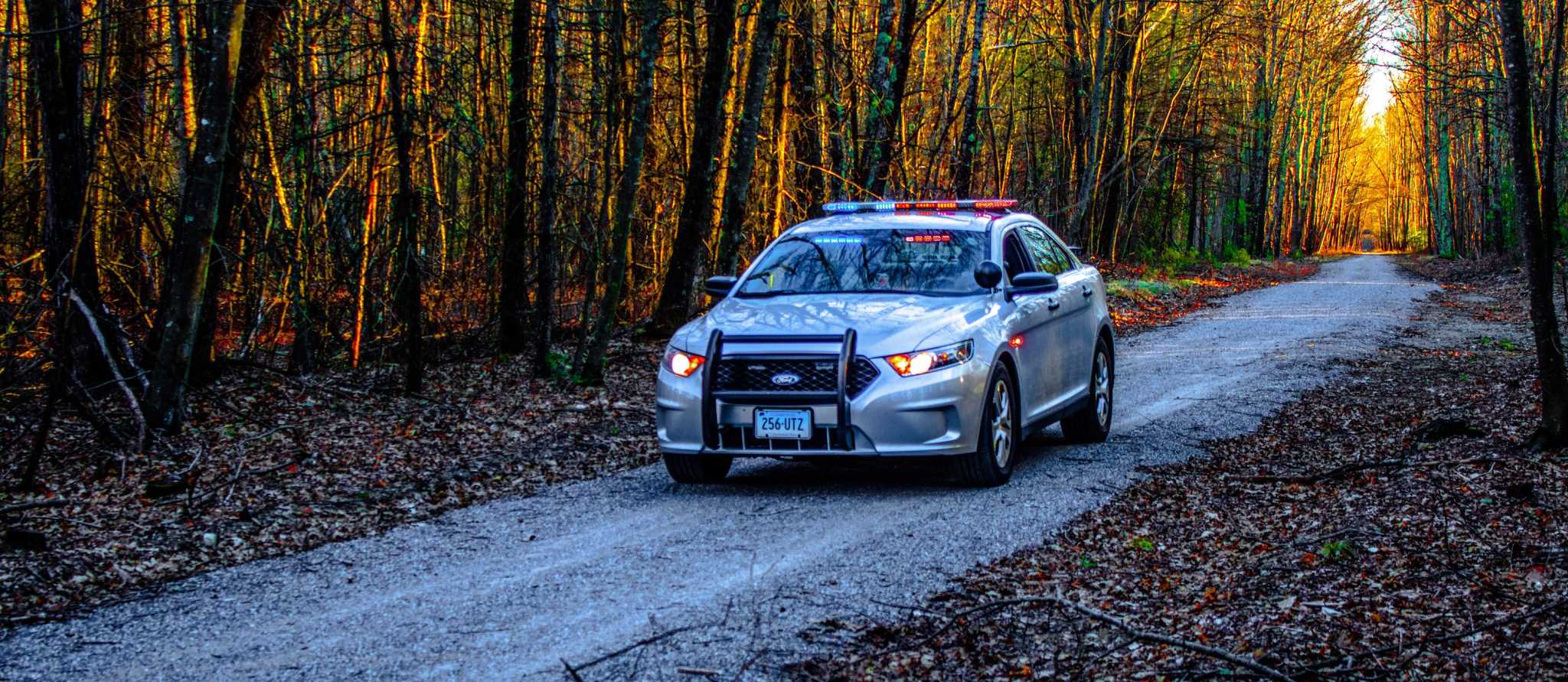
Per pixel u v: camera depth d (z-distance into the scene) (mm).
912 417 6676
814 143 19812
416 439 9164
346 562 5680
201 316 11070
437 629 4590
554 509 6785
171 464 8023
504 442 9125
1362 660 4098
